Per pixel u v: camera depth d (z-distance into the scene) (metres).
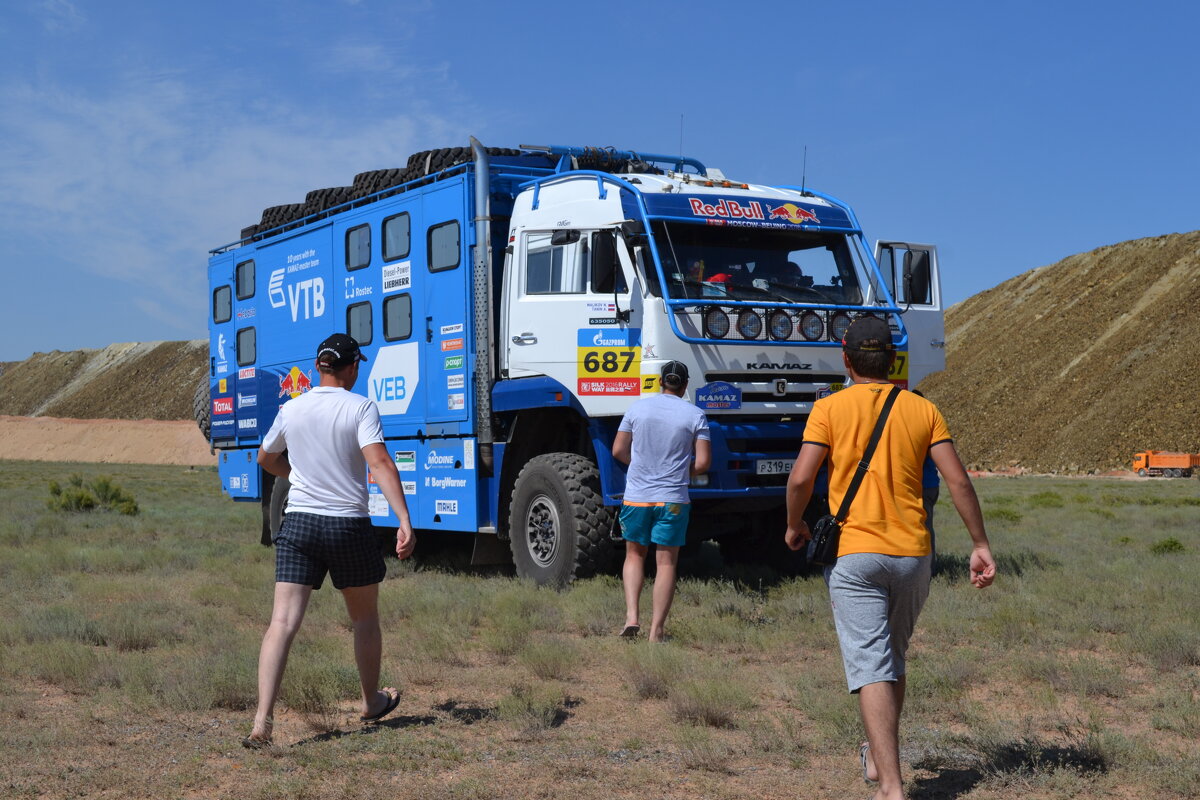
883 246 11.15
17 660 7.43
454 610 9.58
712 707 6.02
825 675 7.00
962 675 7.00
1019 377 108.12
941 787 4.84
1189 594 10.27
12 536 16.61
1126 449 85.56
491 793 4.72
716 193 10.80
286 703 6.36
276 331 15.44
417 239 12.48
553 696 6.37
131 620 8.55
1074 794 4.74
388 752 5.32
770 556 12.33
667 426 8.22
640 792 4.78
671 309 9.96
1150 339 99.31
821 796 4.75
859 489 4.45
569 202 10.95
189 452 117.94
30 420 134.00
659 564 8.24
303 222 14.97
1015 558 13.01
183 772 4.97
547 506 11.07
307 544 5.54
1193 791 4.77
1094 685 6.75
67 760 5.21
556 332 10.79
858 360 4.62
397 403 12.91
